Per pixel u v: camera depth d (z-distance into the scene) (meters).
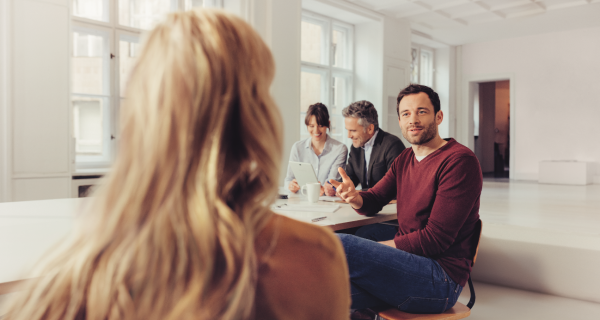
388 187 1.81
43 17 3.62
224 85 0.36
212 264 0.32
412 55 9.40
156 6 4.92
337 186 1.75
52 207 1.74
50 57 3.67
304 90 6.83
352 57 7.62
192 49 0.35
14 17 3.47
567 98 8.88
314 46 6.98
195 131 0.34
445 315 1.38
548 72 9.07
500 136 12.75
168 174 0.32
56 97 3.72
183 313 0.30
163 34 0.37
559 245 1.79
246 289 0.33
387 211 1.95
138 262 0.31
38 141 3.64
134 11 4.76
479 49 9.91
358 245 1.37
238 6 5.27
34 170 3.62
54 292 0.33
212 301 0.31
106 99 4.53
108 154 4.55
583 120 8.72
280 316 0.36
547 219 4.09
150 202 0.32
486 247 1.98
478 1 6.99
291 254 0.38
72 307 0.33
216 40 0.36
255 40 0.39
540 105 9.20
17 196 3.55
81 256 0.33
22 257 0.94
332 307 0.39
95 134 4.49
